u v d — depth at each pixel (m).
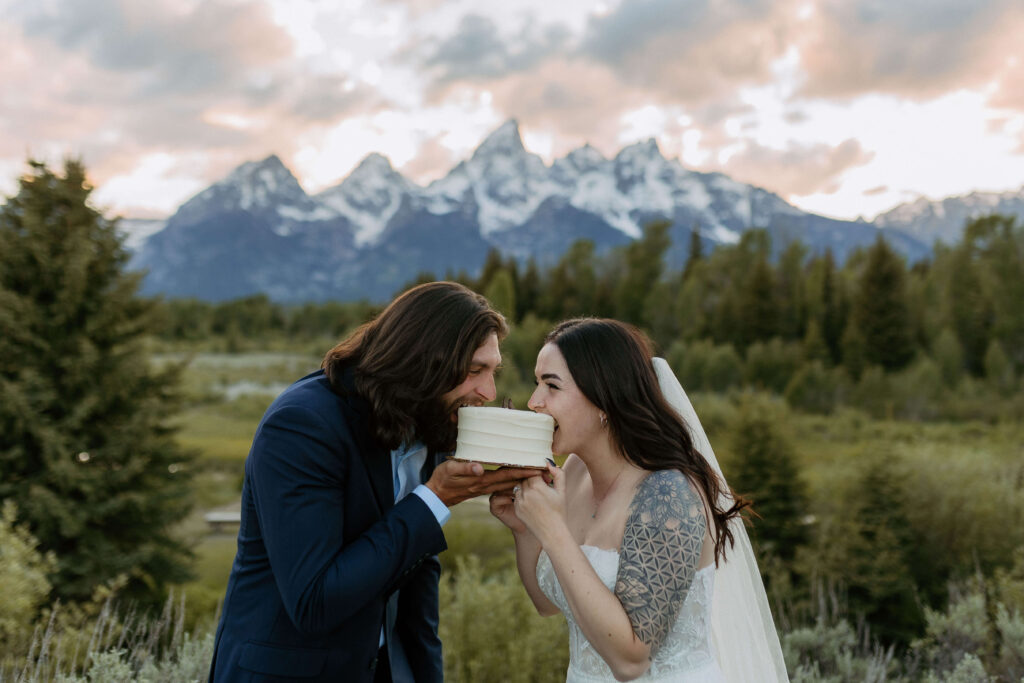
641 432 1.92
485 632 3.77
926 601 6.55
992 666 3.64
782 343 43.16
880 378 34.16
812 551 7.02
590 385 1.92
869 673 3.81
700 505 1.85
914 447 8.48
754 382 38.94
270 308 97.69
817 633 4.28
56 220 9.96
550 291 62.69
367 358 1.84
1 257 9.48
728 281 53.94
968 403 32.66
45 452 9.06
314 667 1.76
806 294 47.53
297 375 62.06
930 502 7.17
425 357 1.81
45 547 9.02
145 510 9.66
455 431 2.02
